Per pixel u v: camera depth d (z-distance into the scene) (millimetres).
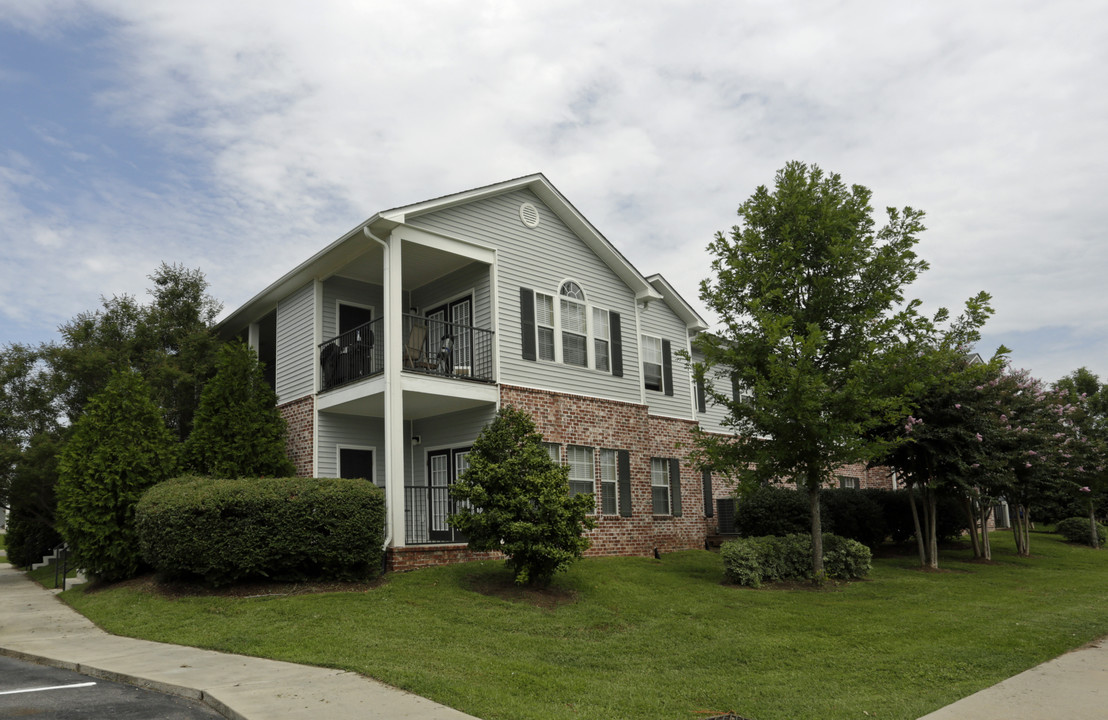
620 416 17391
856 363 12539
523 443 12242
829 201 13617
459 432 15617
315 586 11484
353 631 8820
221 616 9891
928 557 18984
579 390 16641
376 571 12258
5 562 28734
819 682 7277
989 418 16562
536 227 16562
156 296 20156
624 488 17047
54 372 18484
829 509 19344
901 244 13531
